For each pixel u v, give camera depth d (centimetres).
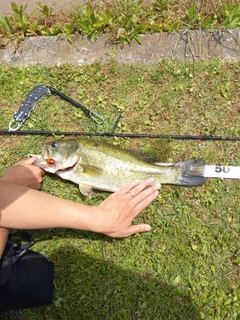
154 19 81
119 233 64
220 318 68
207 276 71
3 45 82
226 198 73
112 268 72
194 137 74
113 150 70
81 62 80
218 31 79
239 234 72
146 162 69
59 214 58
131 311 70
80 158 69
